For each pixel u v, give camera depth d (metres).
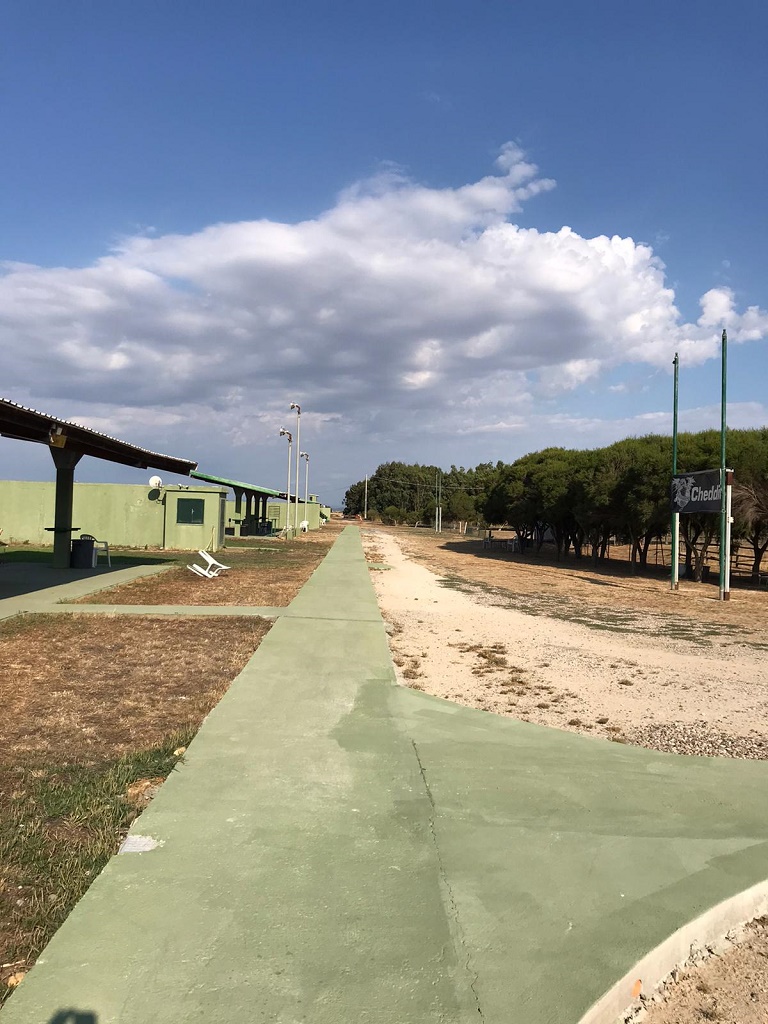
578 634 12.49
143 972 2.55
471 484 129.38
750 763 5.33
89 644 8.86
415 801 4.30
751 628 14.15
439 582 21.81
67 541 17.88
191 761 4.86
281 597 14.12
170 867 3.35
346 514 155.12
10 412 11.45
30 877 3.31
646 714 7.07
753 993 2.86
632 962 2.75
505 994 2.53
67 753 5.05
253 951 2.71
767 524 26.12
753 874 3.53
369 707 6.37
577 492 32.19
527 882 3.35
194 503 29.41
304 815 4.02
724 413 20.64
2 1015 2.31
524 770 4.94
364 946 2.77
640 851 3.74
